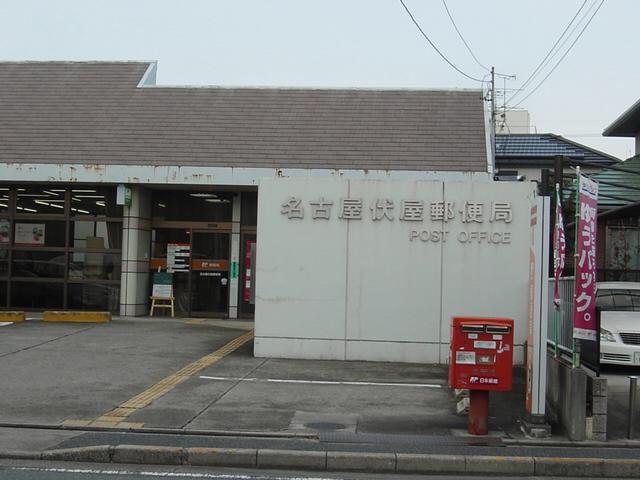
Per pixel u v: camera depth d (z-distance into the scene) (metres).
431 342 12.82
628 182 18.09
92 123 18.84
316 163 17.33
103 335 14.83
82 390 10.03
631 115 20.84
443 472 7.20
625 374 12.03
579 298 8.35
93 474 6.80
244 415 8.82
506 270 12.77
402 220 12.95
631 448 7.93
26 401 9.36
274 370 11.80
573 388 8.15
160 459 7.28
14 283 18.98
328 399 9.80
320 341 12.98
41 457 7.29
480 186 12.85
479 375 8.16
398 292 12.91
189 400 9.56
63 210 18.92
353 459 7.20
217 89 20.08
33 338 14.16
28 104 19.66
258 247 13.15
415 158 17.33
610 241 19.50
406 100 19.47
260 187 13.18
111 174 17.42
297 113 19.12
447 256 12.86
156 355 12.82
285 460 7.21
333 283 13.00
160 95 19.91
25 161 17.56
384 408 9.39
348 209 13.01
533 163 31.47
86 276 18.83
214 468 7.18
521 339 12.71
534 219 8.63
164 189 19.02
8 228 19.00
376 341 12.91
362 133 18.25
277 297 13.06
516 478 7.13
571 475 7.21
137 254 18.53
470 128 18.30
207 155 17.67
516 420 9.02
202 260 19.17
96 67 21.20
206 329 16.39
